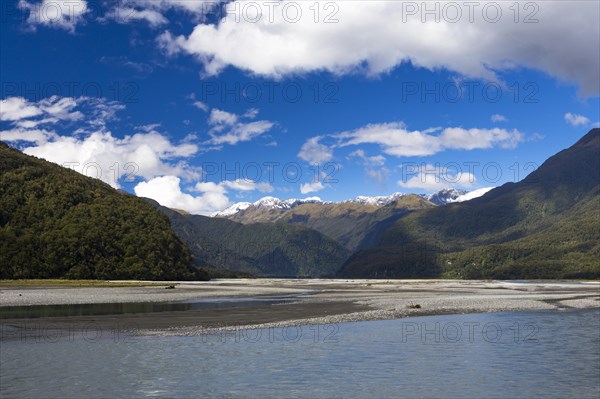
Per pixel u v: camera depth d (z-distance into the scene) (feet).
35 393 65.41
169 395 66.59
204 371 78.02
